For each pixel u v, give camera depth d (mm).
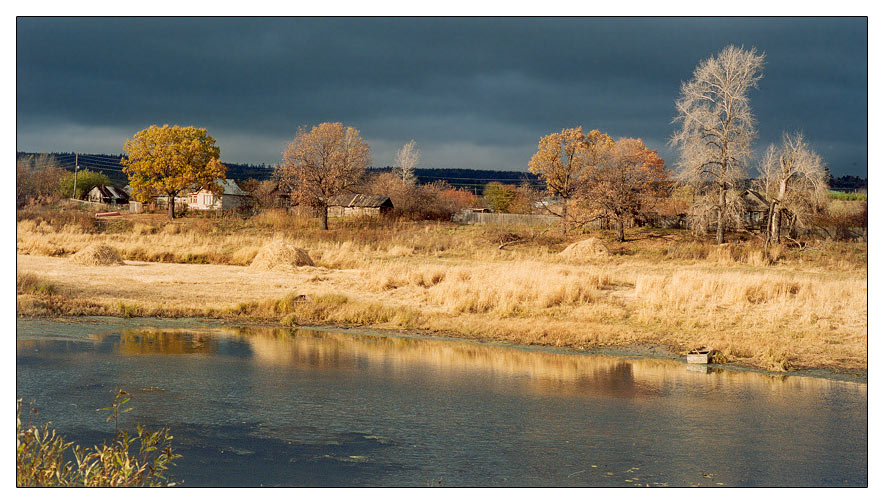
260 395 14781
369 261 40688
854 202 57219
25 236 46750
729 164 54281
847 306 24016
